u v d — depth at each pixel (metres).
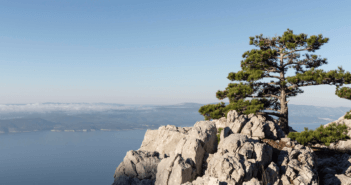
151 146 24.02
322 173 19.94
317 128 25.91
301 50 33.69
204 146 19.17
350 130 27.58
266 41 37.00
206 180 14.34
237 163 16.03
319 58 34.88
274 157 19.81
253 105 31.89
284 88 34.56
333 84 30.48
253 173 16.42
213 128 20.67
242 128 23.94
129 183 17.91
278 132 25.02
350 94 27.78
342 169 20.09
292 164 17.95
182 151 18.17
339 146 25.73
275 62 35.84
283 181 16.61
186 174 16.03
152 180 17.69
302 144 23.95
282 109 34.38
